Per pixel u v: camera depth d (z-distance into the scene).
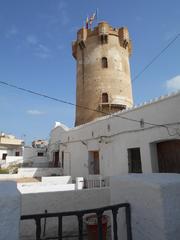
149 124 9.93
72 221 5.12
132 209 2.33
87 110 22.44
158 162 9.83
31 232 4.84
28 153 33.41
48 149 30.44
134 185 2.33
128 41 25.47
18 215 1.68
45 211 4.56
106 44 24.00
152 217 2.04
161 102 9.36
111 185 2.84
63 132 21.45
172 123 8.67
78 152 17.45
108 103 21.44
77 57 25.78
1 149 39.88
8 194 1.69
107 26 24.17
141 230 2.17
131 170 11.20
